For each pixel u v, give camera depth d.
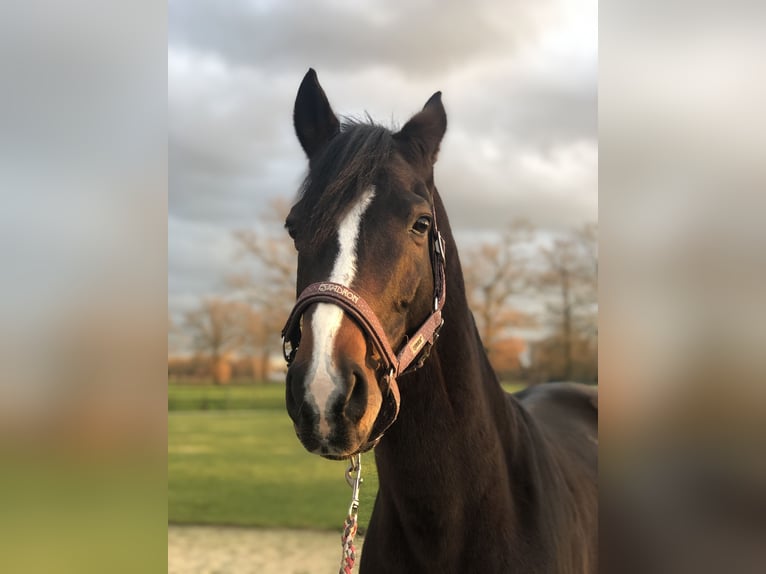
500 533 1.71
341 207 1.52
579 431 3.00
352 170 1.57
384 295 1.49
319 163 1.65
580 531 2.09
